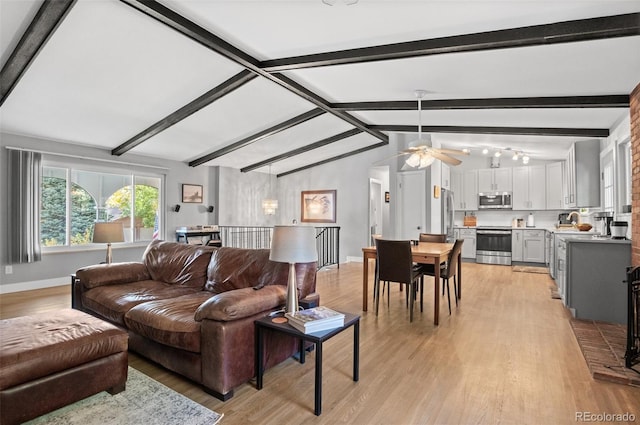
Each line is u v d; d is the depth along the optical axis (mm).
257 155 7555
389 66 3350
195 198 7398
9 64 3191
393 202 7551
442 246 4484
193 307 2541
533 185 7430
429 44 2771
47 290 4957
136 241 6359
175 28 2795
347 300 4539
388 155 7789
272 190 9336
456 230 8055
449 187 8141
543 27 2400
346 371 2488
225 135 6012
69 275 5410
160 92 4188
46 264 5164
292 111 5359
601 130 4574
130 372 2467
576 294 3701
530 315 3863
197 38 2936
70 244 5473
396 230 7492
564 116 4172
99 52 3281
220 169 7832
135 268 3582
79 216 5598
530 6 2203
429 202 6945
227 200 8008
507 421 1885
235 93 4562
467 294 4867
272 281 2812
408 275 3701
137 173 6363
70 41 3080
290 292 2338
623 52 2576
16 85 3584
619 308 3527
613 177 4379
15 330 2084
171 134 5637
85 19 2826
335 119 6059
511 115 4375
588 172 5320
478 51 2744
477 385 2283
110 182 6016
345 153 8477
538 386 2268
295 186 9281
